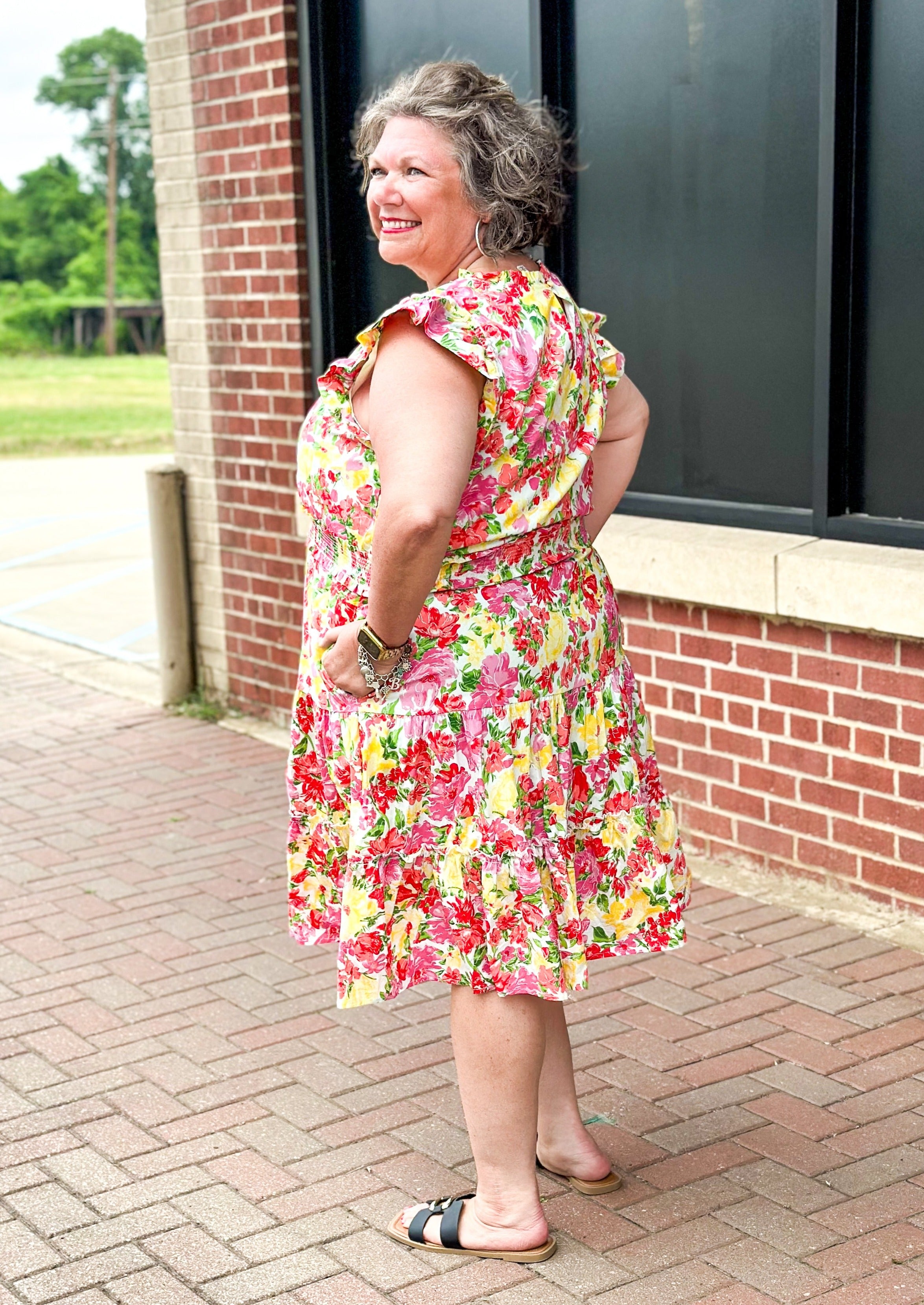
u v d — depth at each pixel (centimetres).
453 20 514
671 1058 340
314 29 554
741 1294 254
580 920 255
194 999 384
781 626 424
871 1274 258
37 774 589
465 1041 256
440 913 249
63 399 3806
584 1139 286
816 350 411
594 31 464
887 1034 347
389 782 242
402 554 217
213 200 606
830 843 425
